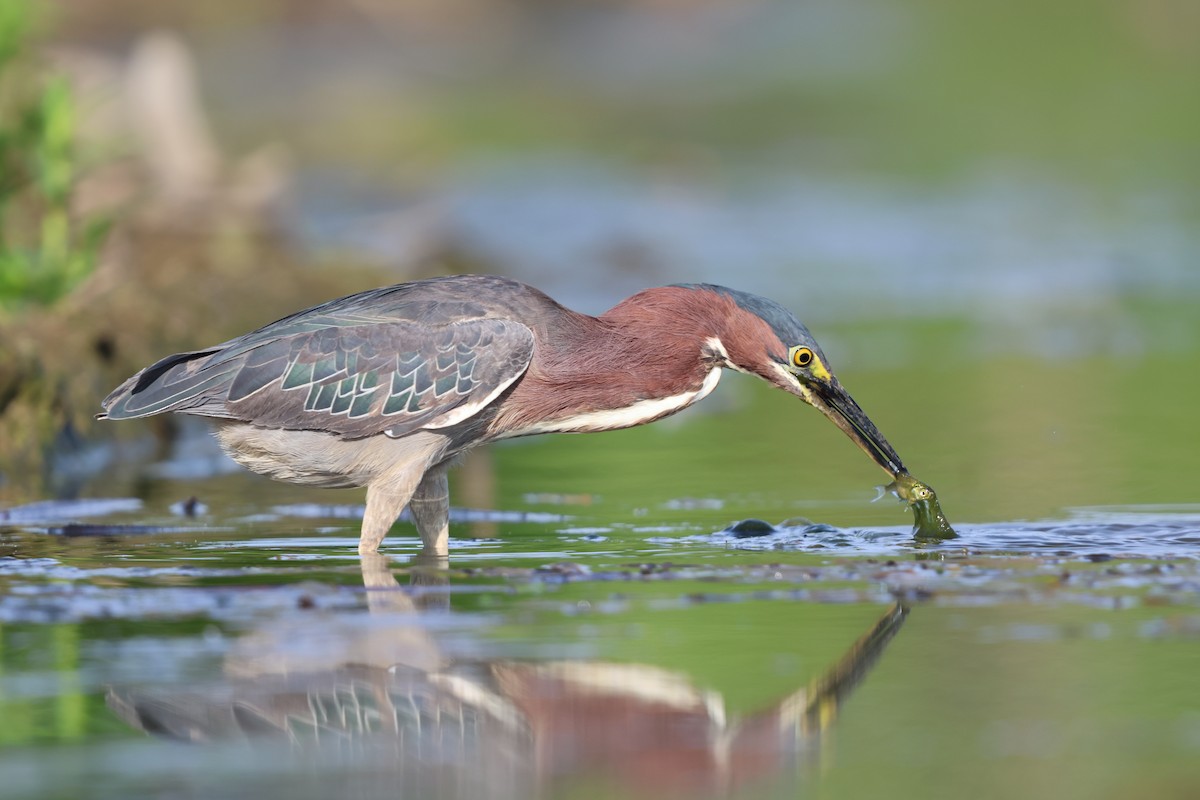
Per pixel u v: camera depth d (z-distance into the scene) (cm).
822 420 1777
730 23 6744
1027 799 648
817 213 3247
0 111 1877
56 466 1534
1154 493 1300
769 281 2602
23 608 915
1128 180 3581
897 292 2533
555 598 951
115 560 1073
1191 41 5916
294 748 709
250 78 5084
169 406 1130
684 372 1171
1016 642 855
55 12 2012
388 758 700
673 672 812
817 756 702
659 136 4216
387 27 6025
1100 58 5619
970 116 4556
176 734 725
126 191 2286
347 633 872
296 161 3550
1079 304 2411
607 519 1245
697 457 1559
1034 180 3594
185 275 1972
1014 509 1241
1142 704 759
